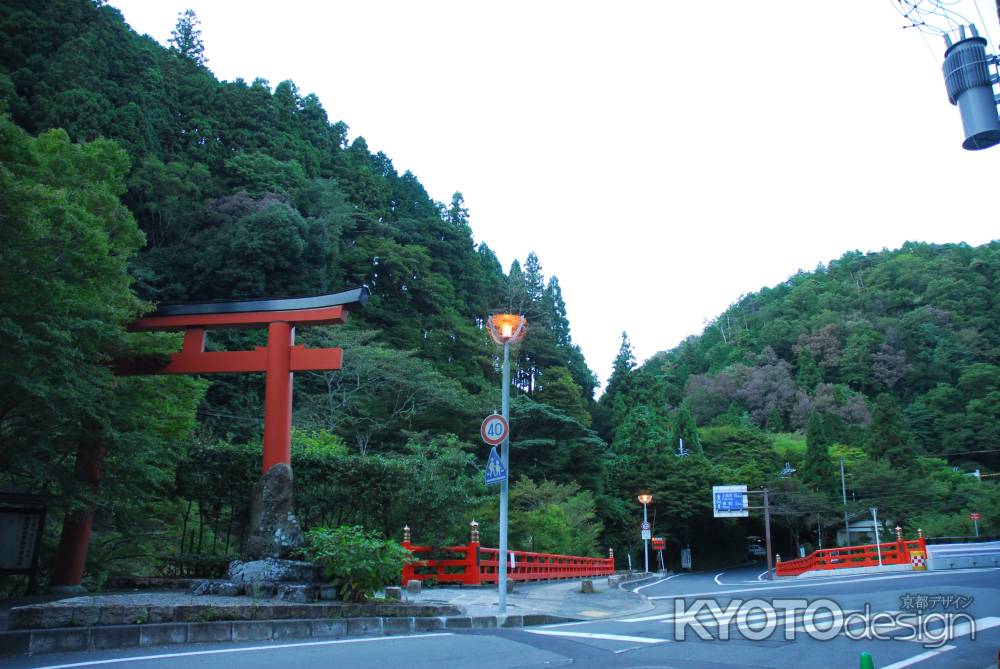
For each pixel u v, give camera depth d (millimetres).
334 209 50969
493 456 12008
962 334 91188
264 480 11312
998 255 105000
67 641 7090
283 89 62719
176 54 57875
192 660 6621
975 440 67562
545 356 56750
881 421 58250
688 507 50562
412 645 7781
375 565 10117
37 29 41125
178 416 13906
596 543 38281
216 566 13180
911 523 49719
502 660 6812
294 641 8117
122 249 12477
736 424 78750
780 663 6707
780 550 68438
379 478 16438
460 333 51906
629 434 54375
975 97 6359
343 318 12141
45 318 9703
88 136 36250
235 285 39250
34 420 10805
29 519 11578
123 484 12383
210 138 49000
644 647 7699
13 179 9195
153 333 12992
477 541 17734
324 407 34938
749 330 117312
